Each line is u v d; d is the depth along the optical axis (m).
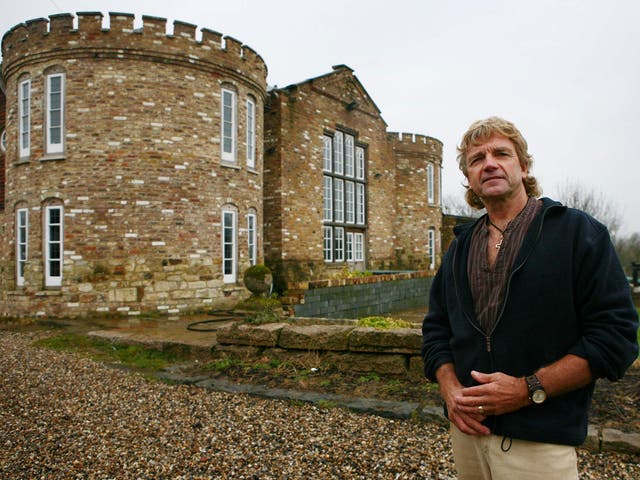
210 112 12.84
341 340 5.50
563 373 1.57
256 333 6.03
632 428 3.58
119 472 3.31
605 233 1.67
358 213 20.92
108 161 11.69
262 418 4.21
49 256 11.98
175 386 5.29
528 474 1.65
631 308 1.59
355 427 3.94
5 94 14.59
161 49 12.03
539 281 1.66
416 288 15.77
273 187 16.36
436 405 4.24
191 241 12.33
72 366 6.53
